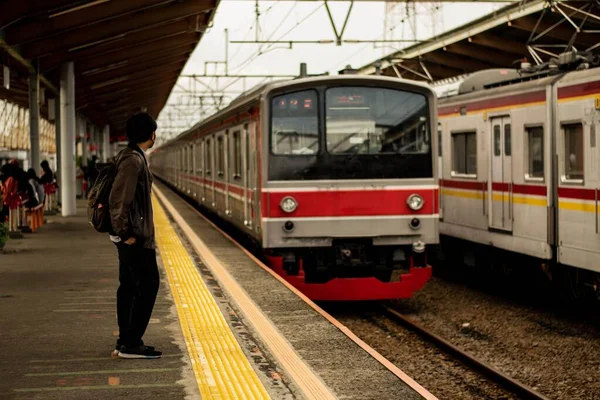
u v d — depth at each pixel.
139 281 5.89
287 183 10.70
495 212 13.06
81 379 5.48
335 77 10.78
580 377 8.12
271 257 10.98
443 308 12.16
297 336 6.84
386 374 5.66
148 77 31.75
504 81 13.09
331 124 10.79
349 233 10.79
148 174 5.75
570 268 11.71
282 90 10.69
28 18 15.62
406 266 11.27
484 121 13.38
